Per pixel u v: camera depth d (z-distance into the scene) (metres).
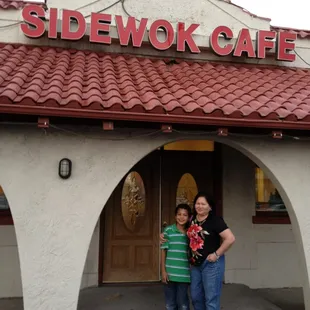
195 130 5.14
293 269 7.35
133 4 7.23
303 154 5.43
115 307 5.70
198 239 4.39
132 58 6.90
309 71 7.54
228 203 7.29
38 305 4.59
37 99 4.36
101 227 6.90
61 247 4.71
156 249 7.13
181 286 4.60
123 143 4.99
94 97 4.61
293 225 5.42
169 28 6.90
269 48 7.29
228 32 7.21
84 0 7.04
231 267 7.15
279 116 4.90
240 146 5.29
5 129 4.74
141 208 7.19
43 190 4.74
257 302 6.01
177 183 7.36
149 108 4.57
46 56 6.39
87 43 6.98
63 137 4.85
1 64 5.67
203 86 5.83
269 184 7.55
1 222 6.42
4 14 6.84
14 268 6.40
